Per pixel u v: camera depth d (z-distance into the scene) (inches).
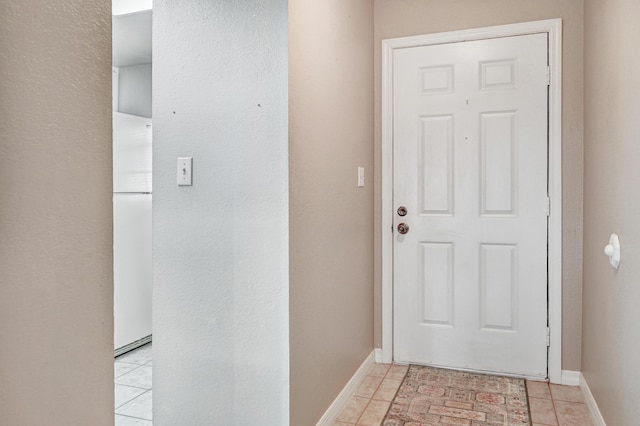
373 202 115.0
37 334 29.3
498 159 106.1
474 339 109.2
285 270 69.1
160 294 76.5
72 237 31.7
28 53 28.5
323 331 82.6
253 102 70.5
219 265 73.0
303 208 73.9
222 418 73.7
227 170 72.2
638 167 59.5
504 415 88.2
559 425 84.4
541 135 103.0
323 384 82.8
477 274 108.4
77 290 32.1
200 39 73.7
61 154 30.8
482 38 106.3
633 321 61.7
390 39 112.5
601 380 80.9
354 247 99.8
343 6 92.0
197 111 74.0
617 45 69.7
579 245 100.7
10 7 27.5
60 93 30.7
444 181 110.2
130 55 144.8
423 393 98.3
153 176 76.8
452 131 109.3
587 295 94.4
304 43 74.0
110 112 34.8
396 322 115.3
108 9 34.5
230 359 72.8
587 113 94.3
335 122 87.8
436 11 109.4
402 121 112.7
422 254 112.7
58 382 30.8
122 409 96.0
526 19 103.0
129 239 132.4
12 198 27.7
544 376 104.4
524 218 104.7
